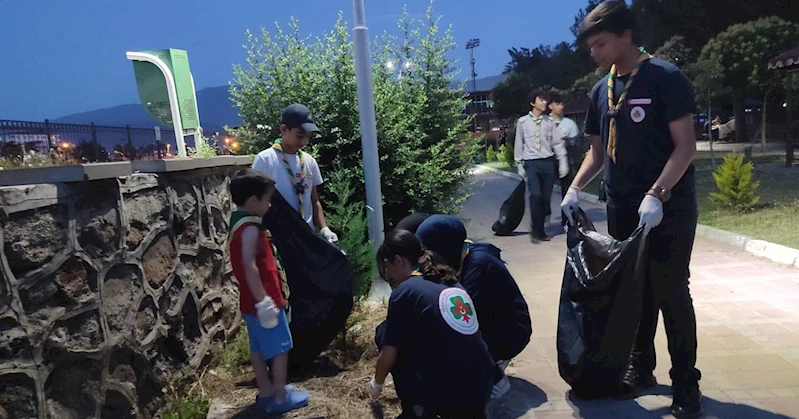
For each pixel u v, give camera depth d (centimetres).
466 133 904
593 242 341
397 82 870
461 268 379
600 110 360
